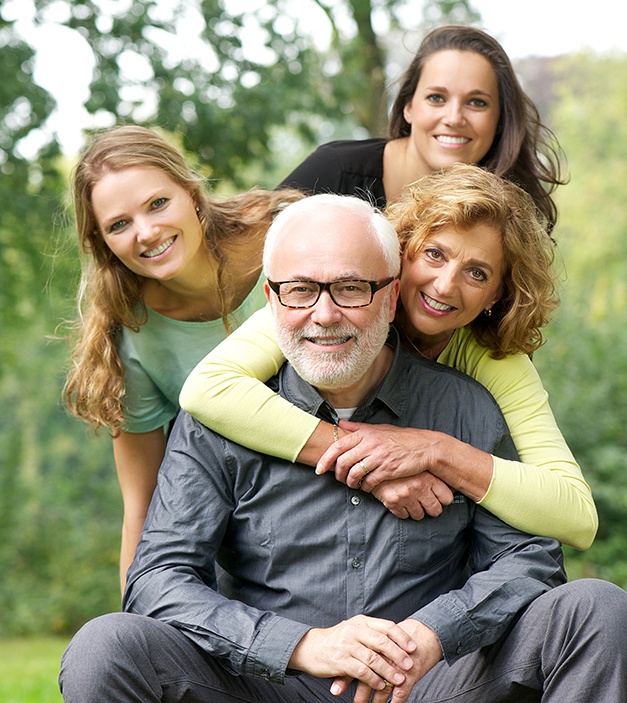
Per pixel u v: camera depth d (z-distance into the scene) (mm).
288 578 2822
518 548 2803
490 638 2619
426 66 3863
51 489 18453
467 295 2855
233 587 2965
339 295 2660
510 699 2627
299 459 2811
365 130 12617
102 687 2482
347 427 2832
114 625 2545
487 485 2775
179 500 2824
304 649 2572
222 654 2596
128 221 3252
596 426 11227
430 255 2848
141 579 2742
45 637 16094
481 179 2885
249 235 3500
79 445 19891
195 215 3346
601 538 11016
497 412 2926
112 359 3404
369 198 3795
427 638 2578
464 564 2965
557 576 2787
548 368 11703
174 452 2896
